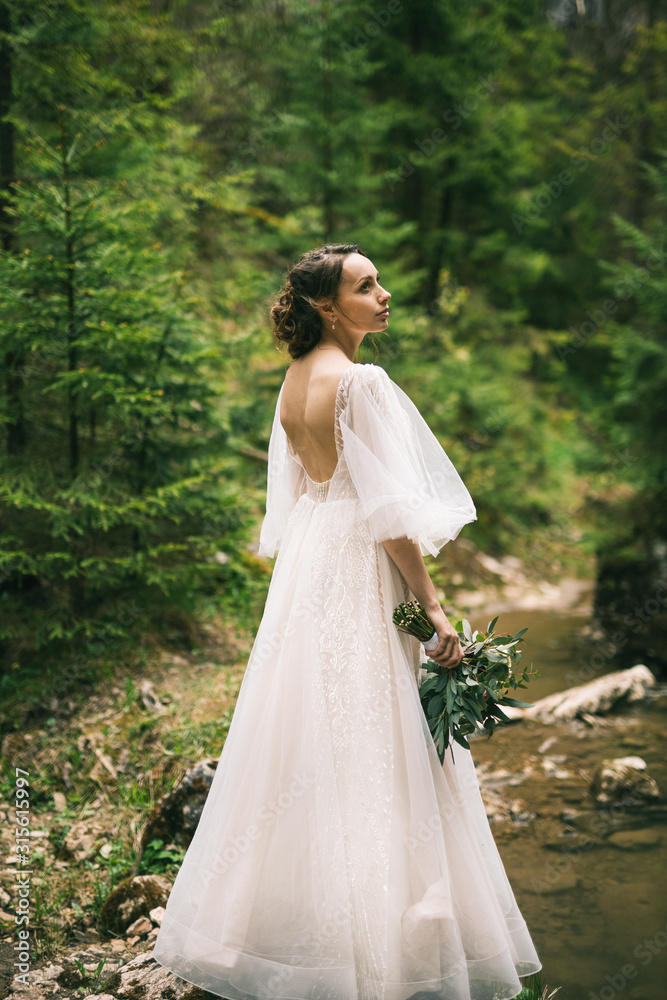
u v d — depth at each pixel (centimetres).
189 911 199
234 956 186
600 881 274
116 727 345
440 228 963
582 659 516
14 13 411
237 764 199
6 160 424
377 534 183
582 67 1046
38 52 416
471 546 770
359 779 184
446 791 196
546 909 258
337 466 197
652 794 329
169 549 401
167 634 435
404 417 194
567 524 846
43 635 401
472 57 873
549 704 421
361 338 211
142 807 298
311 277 202
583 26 1182
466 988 180
